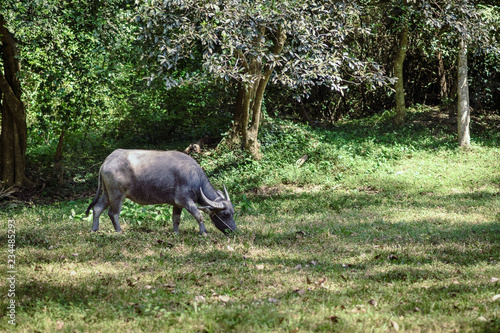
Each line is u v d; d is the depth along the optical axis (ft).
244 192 52.65
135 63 61.57
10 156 56.18
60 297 18.08
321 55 44.78
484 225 32.58
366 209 40.40
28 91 67.26
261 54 42.19
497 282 19.92
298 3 42.75
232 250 26.08
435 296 18.19
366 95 92.22
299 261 24.03
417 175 55.67
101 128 72.49
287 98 85.56
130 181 29.48
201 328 14.94
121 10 51.13
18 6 46.37
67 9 50.80
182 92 70.64
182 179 29.55
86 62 53.01
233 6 40.68
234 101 74.84
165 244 27.22
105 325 15.51
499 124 78.18
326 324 15.29
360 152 64.44
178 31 44.29
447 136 70.64
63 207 44.65
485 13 61.26
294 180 55.52
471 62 80.12
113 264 23.07
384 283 20.26
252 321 15.48
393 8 72.54
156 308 16.58
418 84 89.86
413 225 33.30
